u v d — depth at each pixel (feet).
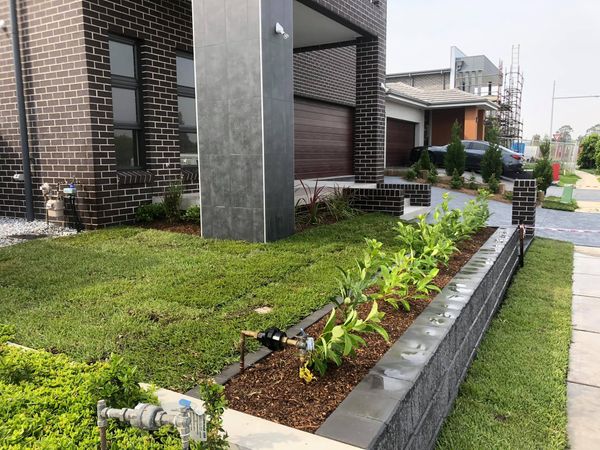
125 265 16.97
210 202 21.18
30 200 25.09
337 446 6.79
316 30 32.40
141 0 24.73
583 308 18.42
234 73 20.01
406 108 71.92
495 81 111.45
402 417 7.88
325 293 14.40
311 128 44.57
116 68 24.41
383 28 34.94
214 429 6.57
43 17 23.27
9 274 15.97
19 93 24.17
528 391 11.73
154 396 7.73
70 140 23.49
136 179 24.68
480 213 24.79
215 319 12.38
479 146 65.57
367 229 23.94
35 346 10.64
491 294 16.53
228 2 19.80
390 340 10.77
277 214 20.88
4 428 6.34
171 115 26.78
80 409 6.91
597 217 41.47
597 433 10.37
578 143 150.71
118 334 11.39
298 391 8.64
